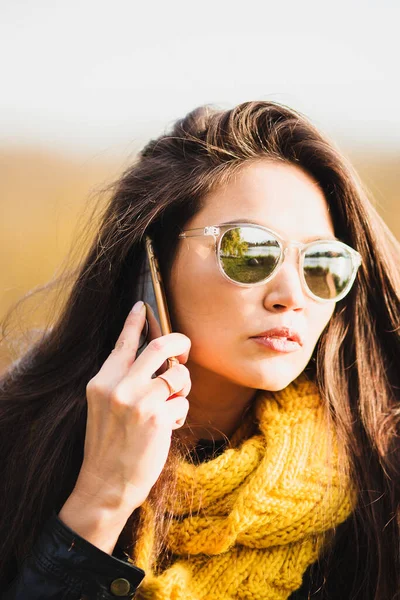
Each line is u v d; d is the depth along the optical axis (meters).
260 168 1.63
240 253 1.55
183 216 1.64
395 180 5.70
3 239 5.16
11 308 2.11
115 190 1.84
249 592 1.60
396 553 1.67
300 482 1.61
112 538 1.48
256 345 1.56
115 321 1.81
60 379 1.83
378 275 1.81
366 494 1.71
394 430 1.79
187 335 1.62
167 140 1.80
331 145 1.72
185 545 1.61
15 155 8.19
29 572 1.47
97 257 1.80
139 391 1.49
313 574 1.71
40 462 1.73
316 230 1.62
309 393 1.76
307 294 1.59
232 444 1.74
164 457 1.49
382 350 1.87
